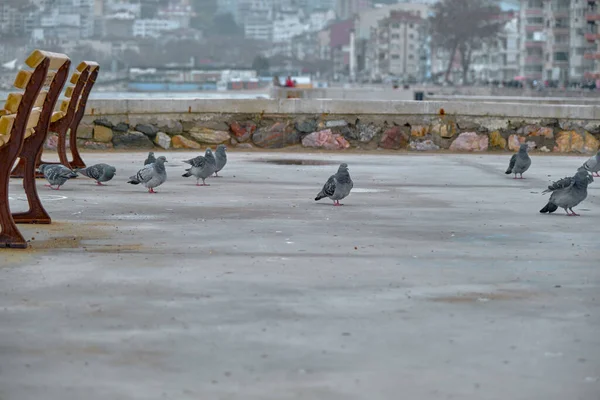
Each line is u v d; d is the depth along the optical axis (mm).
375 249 12500
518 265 11555
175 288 10180
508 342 8359
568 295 10023
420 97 86688
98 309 9344
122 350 8086
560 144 29609
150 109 28859
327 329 8703
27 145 14250
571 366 7746
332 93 83812
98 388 7234
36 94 12250
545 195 18609
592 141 29516
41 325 8797
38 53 12164
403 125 29688
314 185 20078
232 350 8102
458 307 9500
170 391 7176
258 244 12781
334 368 7680
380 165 24844
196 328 8719
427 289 10234
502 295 10000
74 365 7719
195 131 29188
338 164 25016
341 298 9805
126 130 28828
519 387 7285
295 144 29578
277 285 10352
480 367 7719
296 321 8953
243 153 28391
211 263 11477
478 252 12367
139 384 7316
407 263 11609
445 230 14125
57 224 14336
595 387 7293
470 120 29703
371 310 9359
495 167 24469
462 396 7102
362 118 29656
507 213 16047
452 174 22578
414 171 23234
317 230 14000
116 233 13555
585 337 8523
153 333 8570
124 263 11438
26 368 7652
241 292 10023
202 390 7195
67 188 19203
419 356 7969
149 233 13594
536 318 9125
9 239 12359
